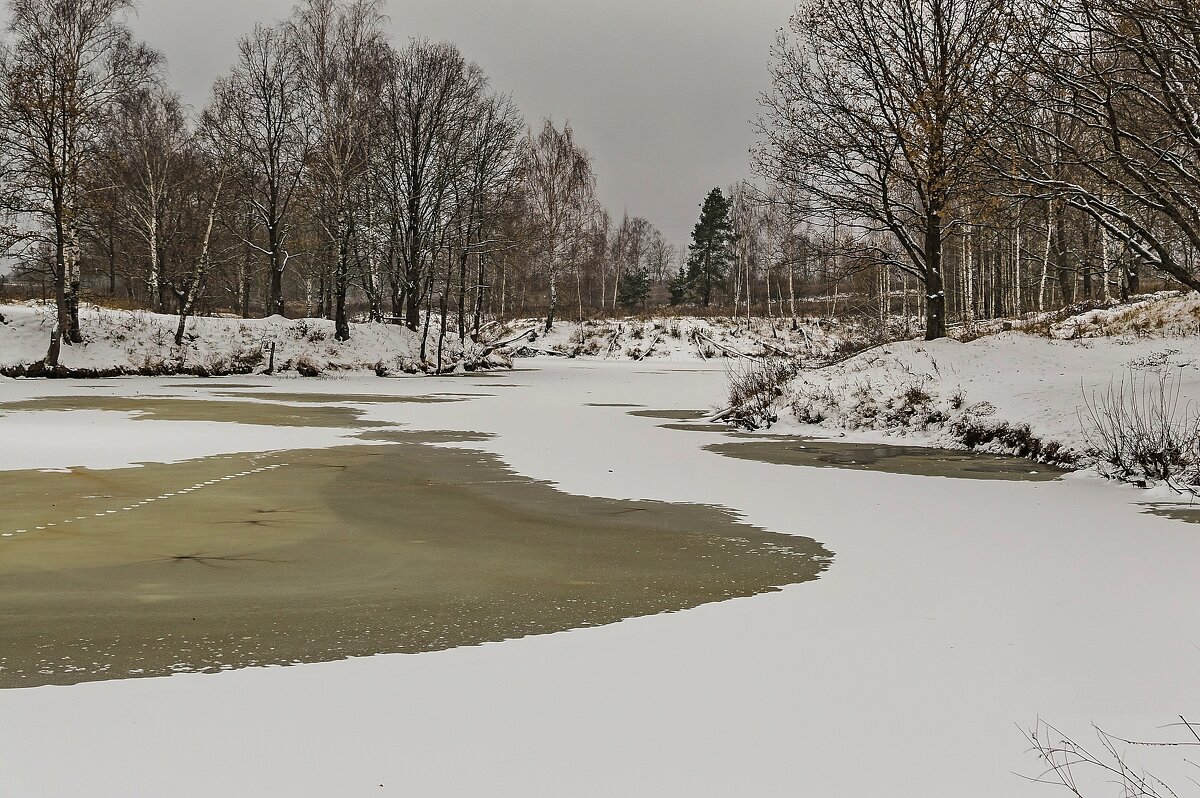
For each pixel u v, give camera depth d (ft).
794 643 20.06
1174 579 25.81
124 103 140.46
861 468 50.42
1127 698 16.69
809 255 92.58
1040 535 32.40
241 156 159.22
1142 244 52.75
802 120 84.84
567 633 20.93
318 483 43.62
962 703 16.43
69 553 29.17
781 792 13.01
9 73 121.19
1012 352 74.28
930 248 83.92
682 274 369.30
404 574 26.86
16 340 131.95
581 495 41.19
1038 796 12.94
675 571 27.30
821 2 82.53
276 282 166.81
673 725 15.37
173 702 16.29
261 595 24.30
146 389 110.42
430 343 174.09
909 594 24.35
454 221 169.78
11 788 12.77
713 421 77.15
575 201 242.78
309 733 14.90
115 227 169.48
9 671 18.03
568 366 195.42
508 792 12.89
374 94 159.12
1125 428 49.44
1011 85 49.65
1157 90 47.96
